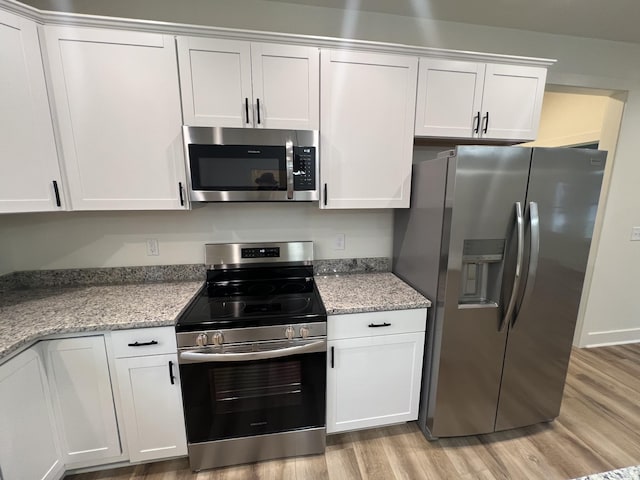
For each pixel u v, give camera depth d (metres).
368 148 1.67
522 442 1.71
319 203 1.69
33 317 1.36
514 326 1.58
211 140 1.47
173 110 1.46
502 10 1.82
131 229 1.85
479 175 1.40
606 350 2.71
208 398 1.42
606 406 2.00
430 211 1.61
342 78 1.57
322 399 1.54
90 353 1.33
